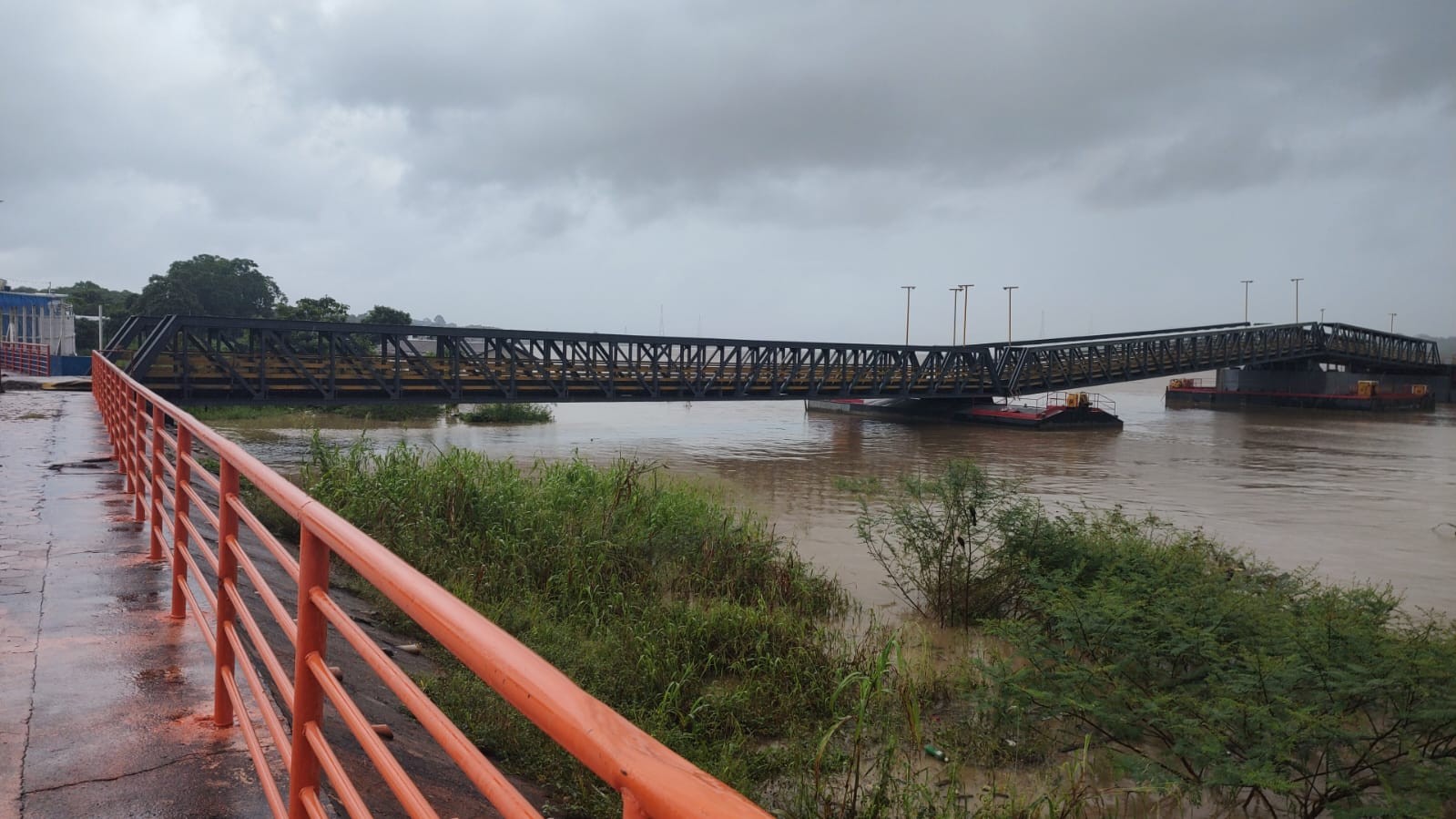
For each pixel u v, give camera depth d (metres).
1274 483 28.09
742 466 30.94
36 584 5.91
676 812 0.82
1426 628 8.64
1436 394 92.88
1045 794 6.32
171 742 3.68
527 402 35.56
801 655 8.71
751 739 7.31
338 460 13.62
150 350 27.28
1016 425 51.16
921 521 12.21
